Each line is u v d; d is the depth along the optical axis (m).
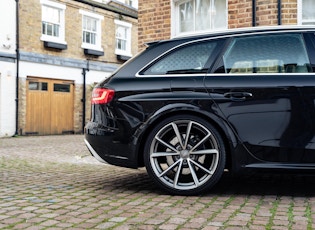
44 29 17.22
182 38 4.38
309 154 3.84
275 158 3.90
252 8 7.89
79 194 4.25
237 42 4.22
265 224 3.05
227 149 4.08
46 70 17.09
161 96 4.12
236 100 3.98
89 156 8.21
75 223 3.12
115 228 2.98
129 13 20.91
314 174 3.88
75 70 18.28
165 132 4.14
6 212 3.47
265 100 3.94
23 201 3.91
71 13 18.11
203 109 4.01
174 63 4.27
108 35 19.89
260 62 4.10
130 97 4.20
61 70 17.69
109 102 4.26
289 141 3.88
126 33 21.00
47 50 17.17
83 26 18.77
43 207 3.65
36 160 7.61
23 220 3.21
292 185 4.69
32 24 16.62
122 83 4.28
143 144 4.24
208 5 8.73
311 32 4.13
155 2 9.08
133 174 5.72
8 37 15.77
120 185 4.79
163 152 4.12
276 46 4.13
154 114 4.10
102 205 3.73
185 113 4.09
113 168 6.38
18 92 16.11
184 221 3.15
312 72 3.96
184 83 4.12
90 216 3.33
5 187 4.68
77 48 18.39
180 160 4.07
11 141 13.22
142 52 4.43
